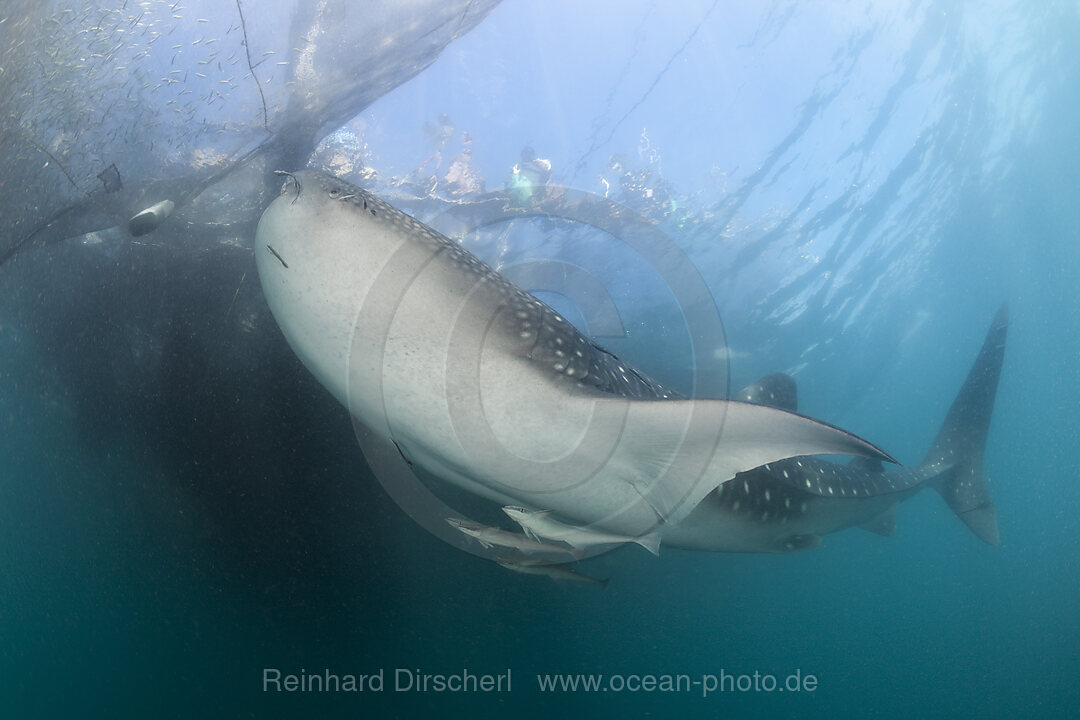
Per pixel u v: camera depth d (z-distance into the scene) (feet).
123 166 15.98
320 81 16.57
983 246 67.36
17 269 18.84
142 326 19.07
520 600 29.22
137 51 14.42
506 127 33.99
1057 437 106.93
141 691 30.45
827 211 48.80
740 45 40.50
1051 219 68.44
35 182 15.52
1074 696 73.92
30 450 28.40
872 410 88.38
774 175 44.55
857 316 63.36
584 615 35.58
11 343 22.29
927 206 57.16
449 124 28.22
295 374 18.80
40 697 50.98
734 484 15.69
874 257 57.00
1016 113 55.67
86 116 14.88
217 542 22.26
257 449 19.88
